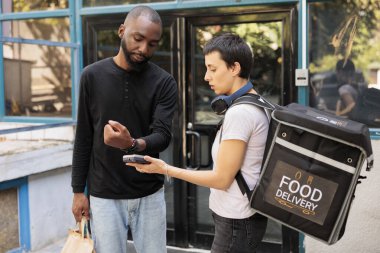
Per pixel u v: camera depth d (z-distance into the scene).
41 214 3.95
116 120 2.27
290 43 3.50
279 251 3.64
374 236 3.34
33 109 4.47
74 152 2.36
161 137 2.26
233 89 1.96
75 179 2.37
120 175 2.29
